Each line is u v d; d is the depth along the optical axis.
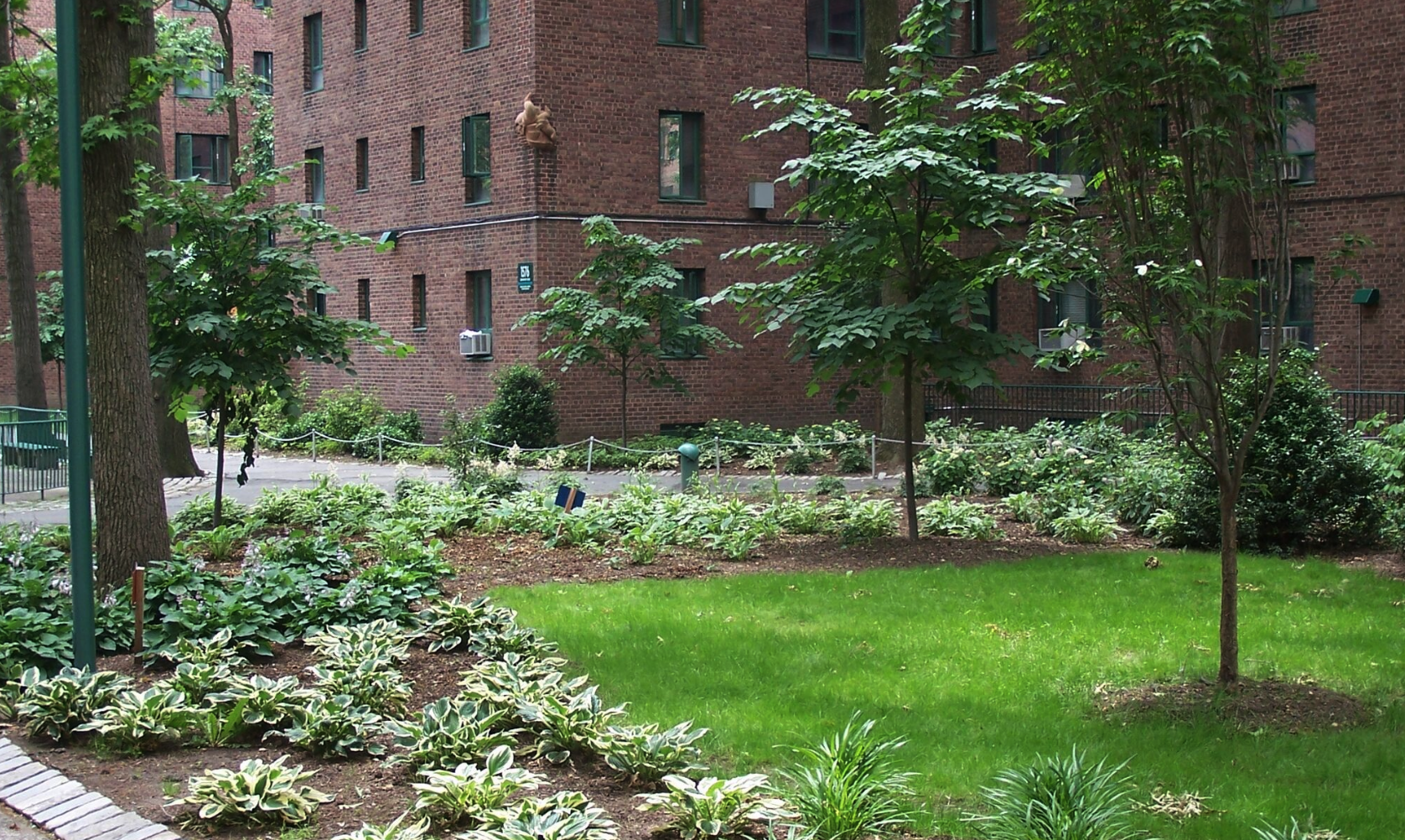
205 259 14.43
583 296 24.70
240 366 14.27
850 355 13.48
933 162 12.35
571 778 6.54
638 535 13.96
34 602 9.52
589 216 27.59
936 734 7.43
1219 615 10.64
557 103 27.56
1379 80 25.09
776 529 15.34
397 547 12.79
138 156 14.91
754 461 24.62
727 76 29.50
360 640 8.57
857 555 13.94
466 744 6.55
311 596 9.86
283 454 30.77
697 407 29.48
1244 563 13.27
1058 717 7.79
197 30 33.31
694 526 14.84
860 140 13.35
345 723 7.00
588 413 28.23
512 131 27.89
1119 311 8.17
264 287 14.42
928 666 8.98
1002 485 18.61
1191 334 7.92
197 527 15.51
